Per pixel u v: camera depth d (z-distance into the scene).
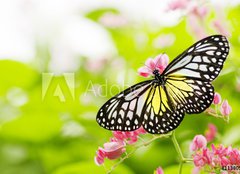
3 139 0.83
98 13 0.95
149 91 0.60
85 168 0.74
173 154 0.79
